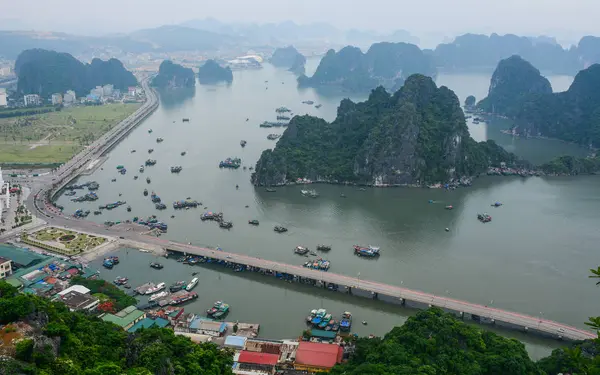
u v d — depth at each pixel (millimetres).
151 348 148625
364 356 174500
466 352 165875
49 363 125125
